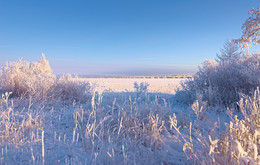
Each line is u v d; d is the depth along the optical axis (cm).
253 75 486
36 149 237
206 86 586
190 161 211
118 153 230
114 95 699
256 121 218
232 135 171
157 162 228
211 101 498
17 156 221
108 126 324
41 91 578
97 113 361
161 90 1036
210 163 165
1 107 423
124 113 339
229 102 483
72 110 477
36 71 803
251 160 133
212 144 159
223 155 174
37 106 487
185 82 671
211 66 645
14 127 306
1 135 273
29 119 339
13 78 638
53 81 639
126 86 1441
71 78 721
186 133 321
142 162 221
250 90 470
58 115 428
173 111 489
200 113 404
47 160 217
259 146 173
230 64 613
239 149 149
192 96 565
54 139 273
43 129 328
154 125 292
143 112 361
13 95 622
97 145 251
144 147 265
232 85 516
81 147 259
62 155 233
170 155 244
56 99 581
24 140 267
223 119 402
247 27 602
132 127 301
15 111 441
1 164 195
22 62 788
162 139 292
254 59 649
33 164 190
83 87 677
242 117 372
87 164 211
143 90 748
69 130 334
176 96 685
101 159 223
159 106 373
